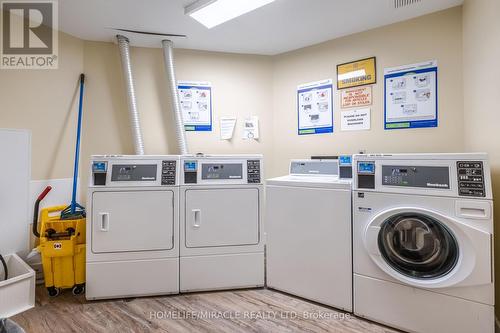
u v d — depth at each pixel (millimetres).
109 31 2385
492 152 1555
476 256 1342
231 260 2064
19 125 2135
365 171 1681
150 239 1959
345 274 1742
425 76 2150
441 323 1451
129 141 2613
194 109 2744
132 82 2506
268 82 2891
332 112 2570
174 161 2039
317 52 2646
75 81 2457
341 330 1586
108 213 1909
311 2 1986
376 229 1578
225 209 2059
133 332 1567
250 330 1590
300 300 1921
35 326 1607
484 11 1622
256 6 2004
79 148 2436
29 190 2154
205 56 2777
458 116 2039
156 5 2008
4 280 1856
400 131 2250
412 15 2164
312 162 2344
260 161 2143
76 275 1964
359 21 2248
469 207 1380
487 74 1597
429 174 1502
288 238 1970
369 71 2375
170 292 1983
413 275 1524
